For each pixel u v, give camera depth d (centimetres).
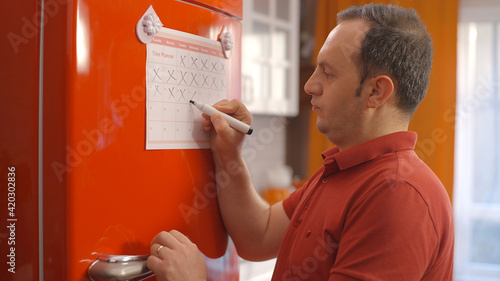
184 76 91
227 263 108
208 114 95
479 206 286
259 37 228
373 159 85
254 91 226
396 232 74
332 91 87
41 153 76
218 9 100
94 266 76
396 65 84
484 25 280
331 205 85
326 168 91
